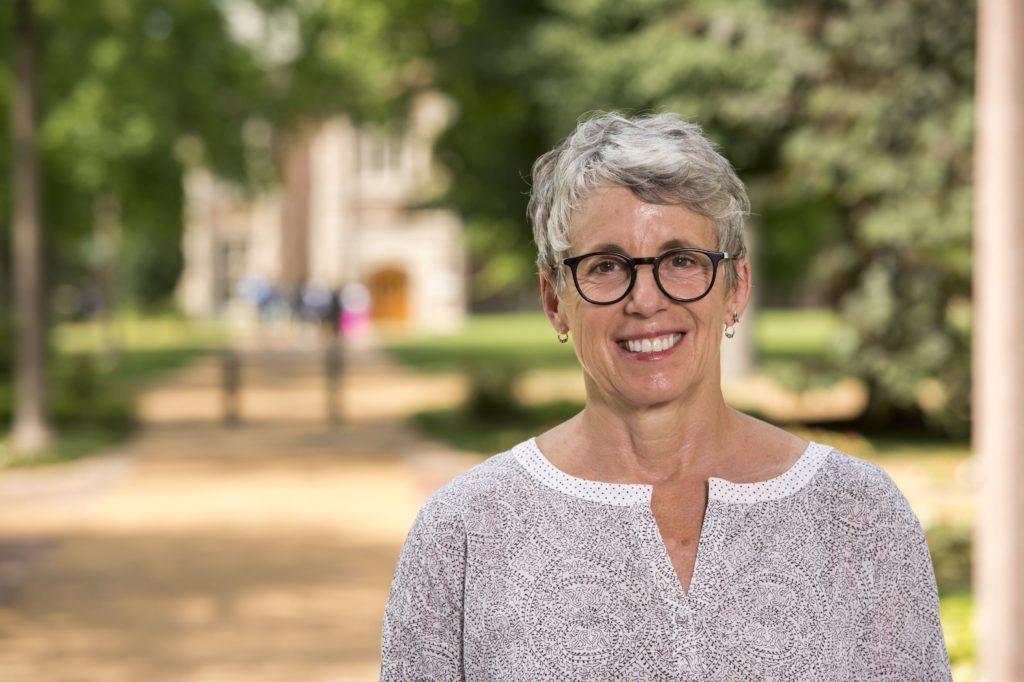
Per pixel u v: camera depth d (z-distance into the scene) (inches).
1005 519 218.7
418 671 82.9
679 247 82.4
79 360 951.0
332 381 888.3
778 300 3036.4
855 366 690.2
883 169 609.9
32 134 716.0
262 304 2319.1
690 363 82.6
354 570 410.9
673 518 82.6
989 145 220.4
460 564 82.5
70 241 1232.8
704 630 78.9
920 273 670.5
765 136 661.3
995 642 219.9
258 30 933.2
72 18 817.5
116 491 589.3
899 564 81.0
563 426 87.8
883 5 611.2
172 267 2508.6
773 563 79.8
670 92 647.8
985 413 222.8
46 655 309.4
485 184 820.6
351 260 2433.6
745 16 634.8
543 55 689.0
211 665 299.9
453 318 2438.5
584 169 83.1
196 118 952.9
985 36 220.8
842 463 83.2
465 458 651.5
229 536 473.1
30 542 462.9
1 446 717.9
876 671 80.2
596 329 82.8
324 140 2407.7
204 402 1056.8
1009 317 217.9
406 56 822.5
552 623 79.9
